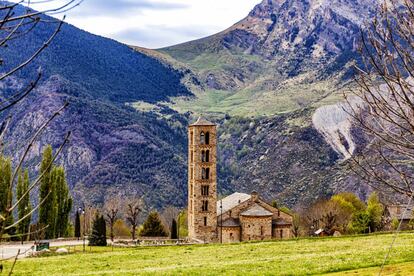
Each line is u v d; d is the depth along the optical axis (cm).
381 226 12481
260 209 12431
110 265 6309
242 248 7750
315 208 15375
